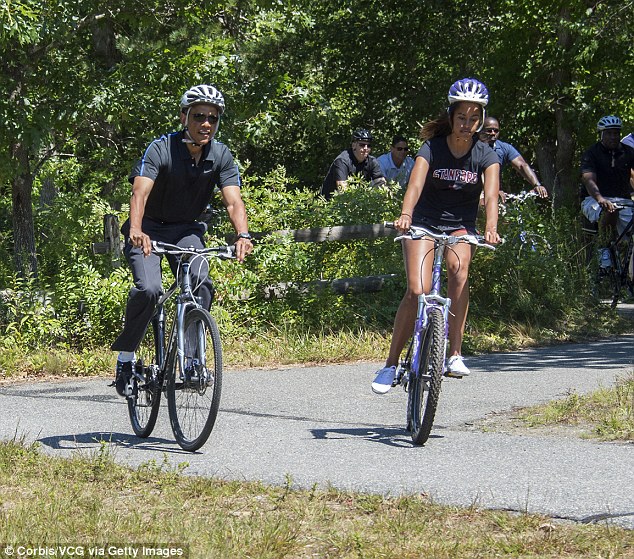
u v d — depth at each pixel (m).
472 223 24.44
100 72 44.53
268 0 52.78
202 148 22.70
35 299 39.41
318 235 43.84
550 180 89.50
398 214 45.88
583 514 16.58
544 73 83.69
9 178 41.84
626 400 26.39
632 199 49.34
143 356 25.33
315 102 52.88
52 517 16.20
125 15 46.47
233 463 20.62
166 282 39.09
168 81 45.69
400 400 29.11
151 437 23.81
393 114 101.19
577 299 47.28
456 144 23.70
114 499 17.67
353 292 43.84
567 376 32.44
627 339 43.09
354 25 97.31
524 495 17.80
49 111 42.12
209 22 49.75
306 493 17.95
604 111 84.19
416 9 95.62
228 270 40.97
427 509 16.83
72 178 65.06
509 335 42.69
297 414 26.92
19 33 38.78
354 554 14.71
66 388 32.28
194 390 21.98
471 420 25.67
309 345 39.31
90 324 39.38
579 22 78.69
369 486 18.52
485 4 94.31
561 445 22.16
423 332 23.11
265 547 14.78
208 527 15.77
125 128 47.41
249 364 37.00
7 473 19.44
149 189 22.28
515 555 14.59
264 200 45.97
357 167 51.47
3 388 32.53
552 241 48.38
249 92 48.06
